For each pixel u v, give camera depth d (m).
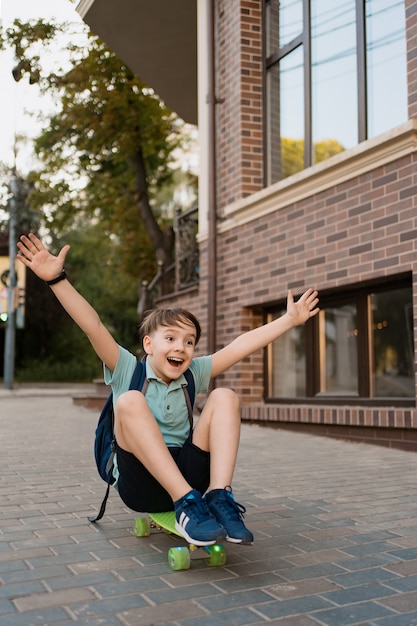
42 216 17.44
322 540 2.98
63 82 13.20
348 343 7.03
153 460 2.52
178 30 10.60
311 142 7.77
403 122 6.27
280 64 8.38
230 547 2.86
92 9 9.95
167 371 2.79
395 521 3.35
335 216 6.78
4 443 6.61
